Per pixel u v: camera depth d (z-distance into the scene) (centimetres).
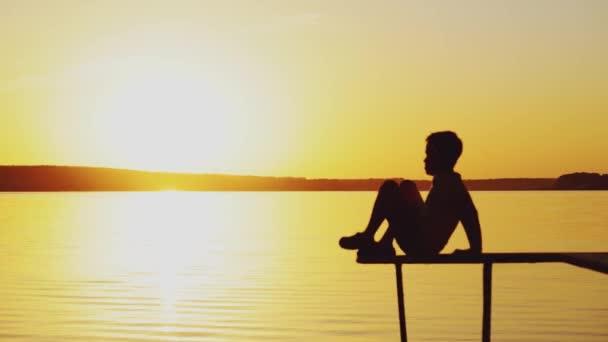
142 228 3422
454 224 606
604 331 955
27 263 1816
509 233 2712
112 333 957
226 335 945
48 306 1166
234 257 1966
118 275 1573
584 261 543
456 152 614
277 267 1712
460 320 1035
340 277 1523
